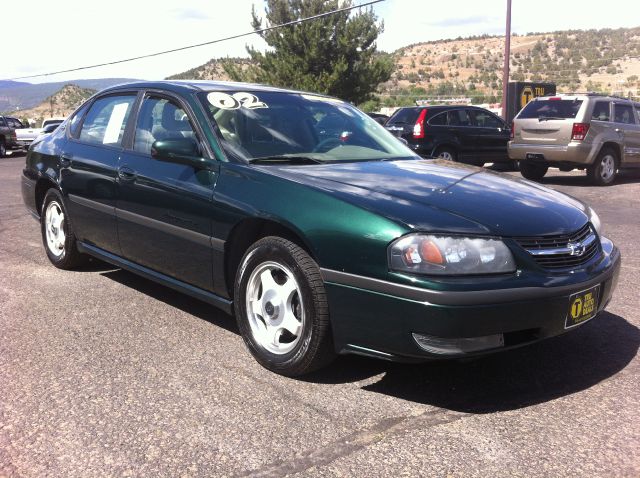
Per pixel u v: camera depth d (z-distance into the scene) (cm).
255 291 346
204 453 258
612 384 328
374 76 3048
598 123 1208
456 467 249
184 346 376
